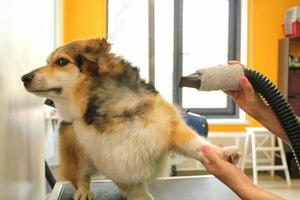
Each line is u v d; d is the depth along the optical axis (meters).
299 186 3.89
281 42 4.44
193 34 4.51
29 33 1.15
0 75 0.71
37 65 1.38
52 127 2.09
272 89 0.84
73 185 1.26
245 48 4.45
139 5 4.18
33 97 1.20
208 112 4.61
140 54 4.09
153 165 0.99
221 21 4.55
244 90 0.87
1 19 0.72
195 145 0.92
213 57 4.58
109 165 0.98
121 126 0.95
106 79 1.02
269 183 4.00
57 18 2.99
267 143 4.21
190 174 3.88
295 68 4.39
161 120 0.96
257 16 4.40
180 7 4.43
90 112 0.99
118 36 4.16
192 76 0.86
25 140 1.02
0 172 0.70
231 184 0.82
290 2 4.46
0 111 0.71
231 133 4.27
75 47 1.08
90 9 3.81
